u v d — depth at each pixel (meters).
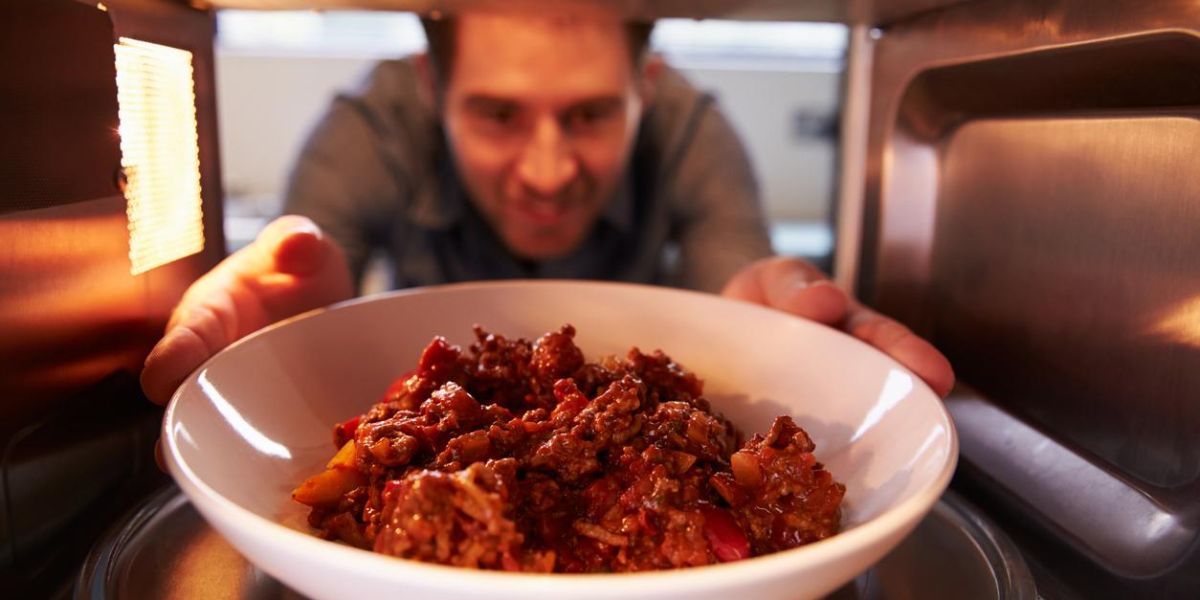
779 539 0.50
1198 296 0.50
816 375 0.65
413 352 0.72
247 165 2.88
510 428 0.55
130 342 0.58
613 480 0.54
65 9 0.49
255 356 0.60
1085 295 0.59
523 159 1.30
